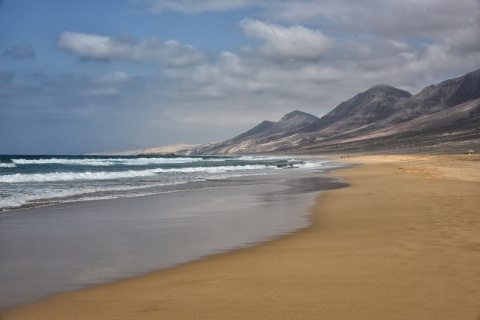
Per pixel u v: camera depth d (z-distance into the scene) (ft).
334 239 35.06
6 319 18.89
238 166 203.82
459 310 18.44
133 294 21.97
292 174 139.44
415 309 18.65
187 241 36.01
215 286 22.82
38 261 29.50
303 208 56.29
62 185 94.43
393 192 71.00
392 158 289.12
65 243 35.50
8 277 25.57
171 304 20.24
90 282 24.38
